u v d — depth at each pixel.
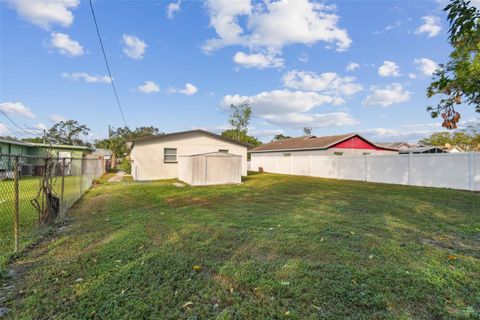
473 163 10.90
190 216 5.79
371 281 2.71
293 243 3.94
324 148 21.22
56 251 3.63
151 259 3.29
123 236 4.25
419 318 2.12
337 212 6.27
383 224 5.10
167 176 16.45
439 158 12.11
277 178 17.38
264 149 29.31
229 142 18.25
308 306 2.29
